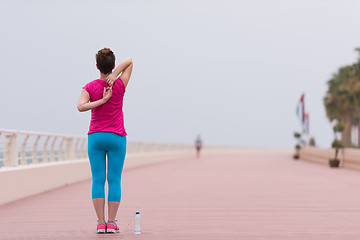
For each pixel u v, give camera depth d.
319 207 26.52
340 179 47.22
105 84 18.11
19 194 31.52
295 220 21.91
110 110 18.14
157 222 21.50
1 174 28.44
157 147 104.31
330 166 72.44
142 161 83.44
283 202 28.81
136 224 18.56
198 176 52.44
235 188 37.94
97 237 17.80
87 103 17.67
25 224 21.17
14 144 32.88
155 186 40.28
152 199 30.84
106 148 18.34
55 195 33.78
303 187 38.62
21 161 34.56
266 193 34.06
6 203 29.14
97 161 18.41
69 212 25.19
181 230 19.30
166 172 60.53
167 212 24.84
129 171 63.50
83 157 52.50
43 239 17.47
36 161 37.75
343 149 72.69
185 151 140.38
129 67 18.36
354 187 38.56
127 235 18.19
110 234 18.42
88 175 50.28
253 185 40.66
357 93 170.75
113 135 18.16
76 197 32.53
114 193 18.53
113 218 18.70
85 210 25.98
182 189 37.41
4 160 31.83
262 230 19.23
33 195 33.88
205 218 22.66
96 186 18.53
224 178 49.06
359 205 27.33
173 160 111.50
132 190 36.91
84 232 18.98
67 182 42.84
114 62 18.20
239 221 21.66
